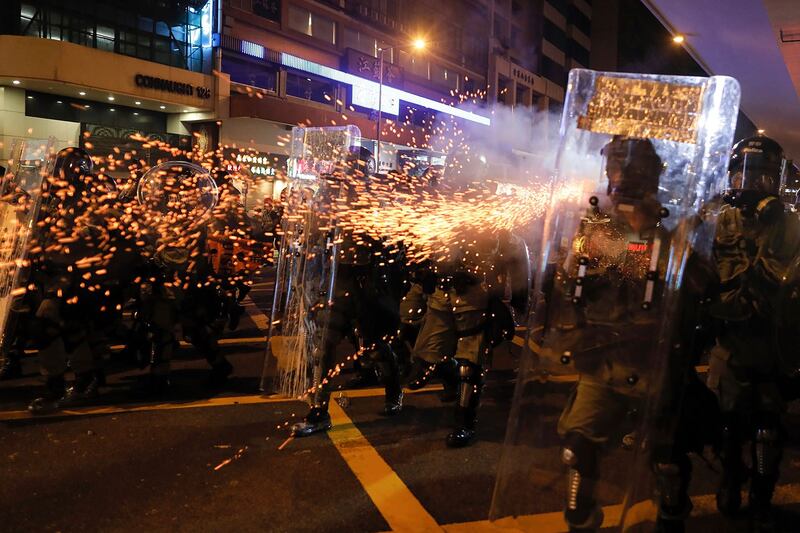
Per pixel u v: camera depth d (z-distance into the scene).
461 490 3.81
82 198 5.17
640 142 2.73
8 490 3.68
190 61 30.27
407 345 6.00
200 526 3.33
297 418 5.03
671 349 2.69
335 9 37.03
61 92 25.81
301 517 3.44
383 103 40.31
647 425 2.68
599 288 2.75
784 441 3.51
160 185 5.82
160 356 5.57
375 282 5.07
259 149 30.94
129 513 3.45
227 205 6.54
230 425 4.85
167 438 4.55
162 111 29.73
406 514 3.49
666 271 2.68
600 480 2.85
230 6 30.39
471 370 4.51
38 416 4.96
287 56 33.72
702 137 2.69
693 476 4.20
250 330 8.47
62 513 3.43
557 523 2.92
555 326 2.84
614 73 2.79
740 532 3.46
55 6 25.36
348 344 7.76
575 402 2.79
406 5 43.50
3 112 24.61
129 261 5.46
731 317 3.38
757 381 3.45
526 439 2.96
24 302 5.65
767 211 3.33
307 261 5.08
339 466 4.13
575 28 68.44
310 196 5.15
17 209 5.33
